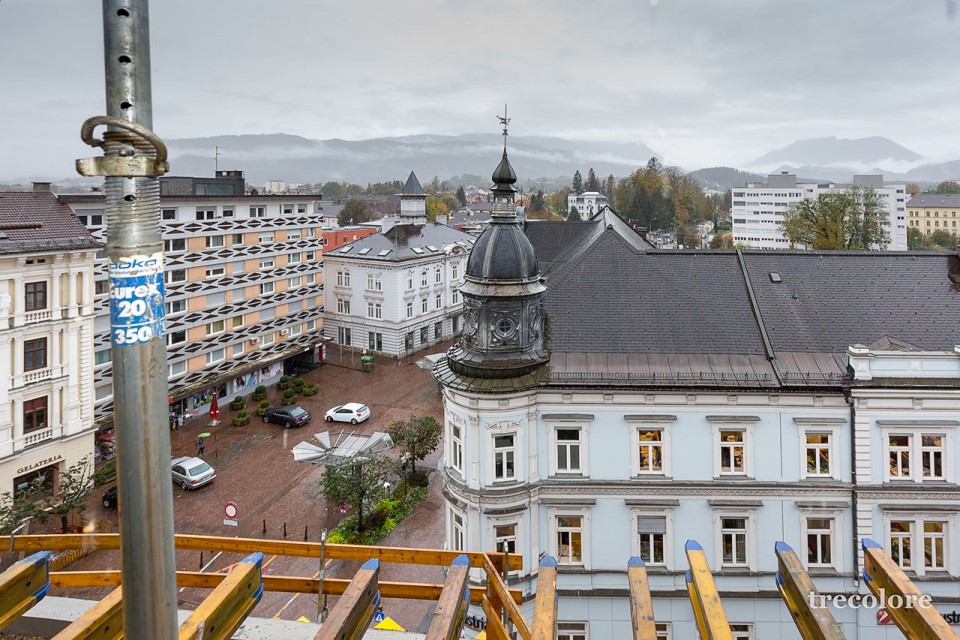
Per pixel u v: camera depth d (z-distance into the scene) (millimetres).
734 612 23781
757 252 29438
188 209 54969
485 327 25078
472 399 24156
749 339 25828
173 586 4363
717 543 24031
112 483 42594
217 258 57438
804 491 23781
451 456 25516
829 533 23938
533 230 58375
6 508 32125
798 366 24734
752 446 24109
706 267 28875
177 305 54000
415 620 28812
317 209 71375
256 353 61906
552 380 24594
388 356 73812
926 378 23609
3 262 34219
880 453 23688
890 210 148000
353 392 62500
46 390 36594
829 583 23625
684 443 24328
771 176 168500
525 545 24219
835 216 66312
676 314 26969
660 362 25141
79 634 6977
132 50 4012
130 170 3994
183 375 54406
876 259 28844
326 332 78625
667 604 23656
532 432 24500
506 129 25906
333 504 38906
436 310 79625
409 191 92438
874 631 23297
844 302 27203
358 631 7074
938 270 28250
